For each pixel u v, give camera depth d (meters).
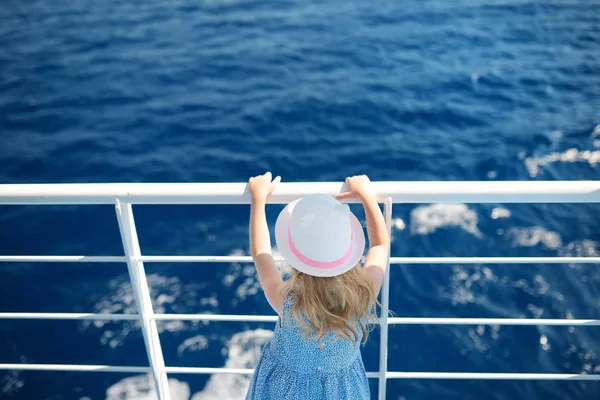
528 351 7.29
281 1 18.89
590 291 8.04
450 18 17.41
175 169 10.62
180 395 6.76
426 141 11.38
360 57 14.92
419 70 14.23
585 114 12.35
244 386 6.83
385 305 1.97
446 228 9.03
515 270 8.33
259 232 1.78
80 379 7.07
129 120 12.25
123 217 1.79
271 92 13.20
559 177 10.46
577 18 17.42
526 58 14.93
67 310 7.87
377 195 1.76
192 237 8.95
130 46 15.92
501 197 1.70
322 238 1.64
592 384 6.93
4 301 8.04
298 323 1.79
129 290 8.17
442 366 7.11
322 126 11.81
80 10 18.53
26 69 14.72
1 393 6.94
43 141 11.61
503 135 11.59
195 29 16.95
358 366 1.95
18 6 18.86
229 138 11.47
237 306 7.77
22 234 9.10
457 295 7.96
